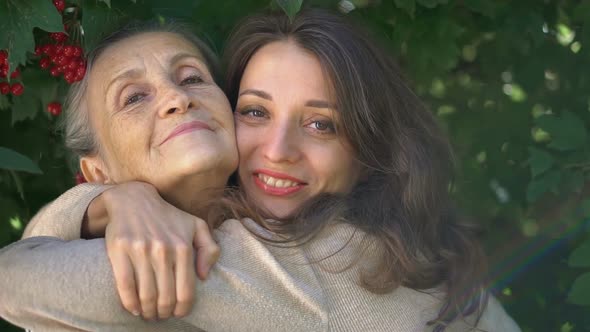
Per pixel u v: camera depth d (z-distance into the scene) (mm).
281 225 2146
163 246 1746
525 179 3680
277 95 2270
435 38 3225
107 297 1760
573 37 3670
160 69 2236
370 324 2078
